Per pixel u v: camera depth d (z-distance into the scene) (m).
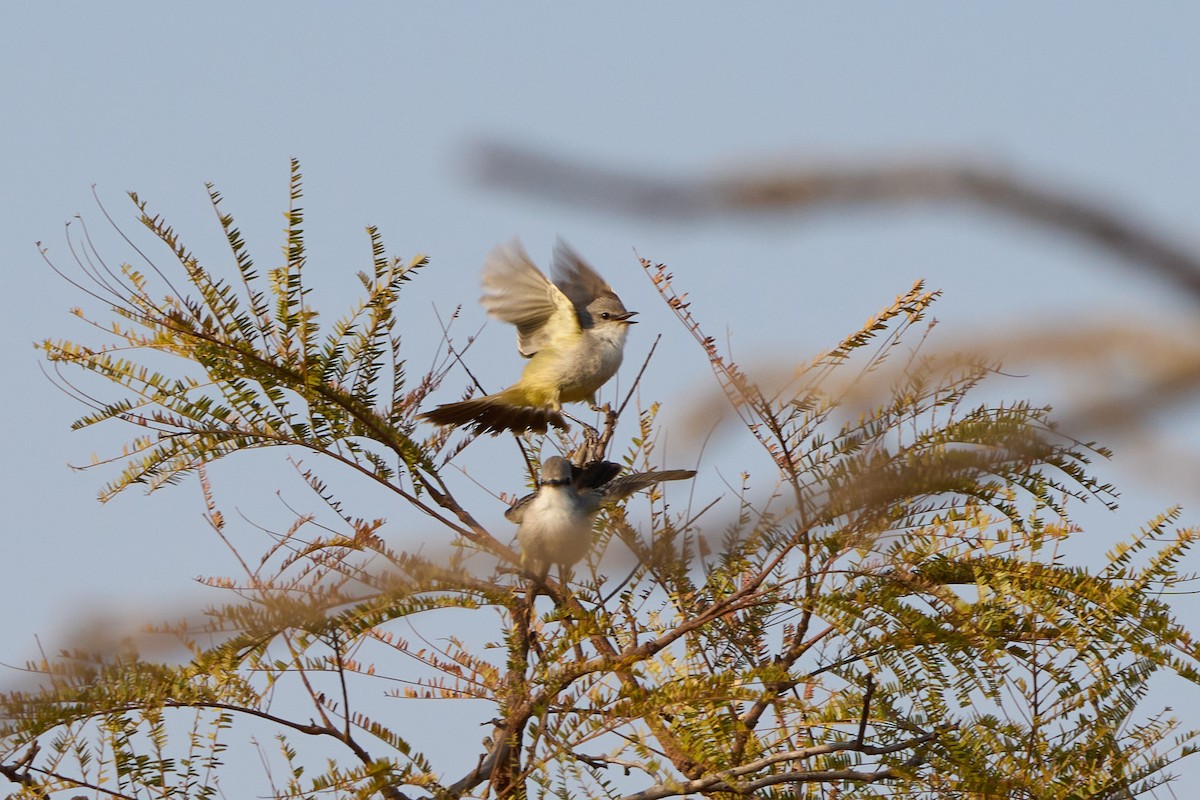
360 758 9.97
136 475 11.34
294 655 9.34
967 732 10.36
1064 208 1.00
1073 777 10.15
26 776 9.98
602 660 9.95
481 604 10.02
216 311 11.41
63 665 8.66
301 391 11.57
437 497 11.85
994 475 2.57
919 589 10.48
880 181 0.97
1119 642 10.20
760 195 0.97
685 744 10.53
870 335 10.24
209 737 10.03
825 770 11.02
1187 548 10.62
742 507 2.83
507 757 10.32
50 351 11.33
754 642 12.37
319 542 10.64
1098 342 1.09
